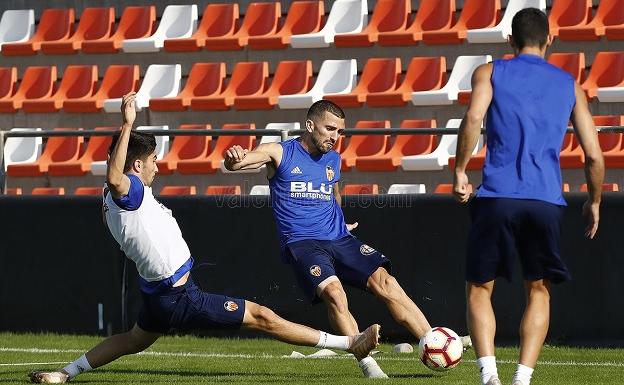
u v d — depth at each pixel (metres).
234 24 56.88
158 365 29.27
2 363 30.38
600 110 48.44
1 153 40.66
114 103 54.38
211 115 53.66
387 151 49.34
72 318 38.34
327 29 54.97
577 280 33.59
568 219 33.66
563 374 26.56
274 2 56.78
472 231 19.78
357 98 51.19
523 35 20.12
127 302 37.75
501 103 19.59
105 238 38.03
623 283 33.19
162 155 52.09
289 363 29.73
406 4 54.59
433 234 35.22
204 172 50.09
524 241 19.72
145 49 56.62
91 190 50.69
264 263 36.66
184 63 56.47
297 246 25.56
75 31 59.75
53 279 38.53
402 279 35.47
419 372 26.89
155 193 49.91
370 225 35.81
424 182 47.75
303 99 51.62
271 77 55.12
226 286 36.94
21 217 38.84
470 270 19.81
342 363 29.59
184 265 23.45
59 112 55.56
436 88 51.31
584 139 19.70
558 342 33.75
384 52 53.56
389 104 50.97
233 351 33.50
